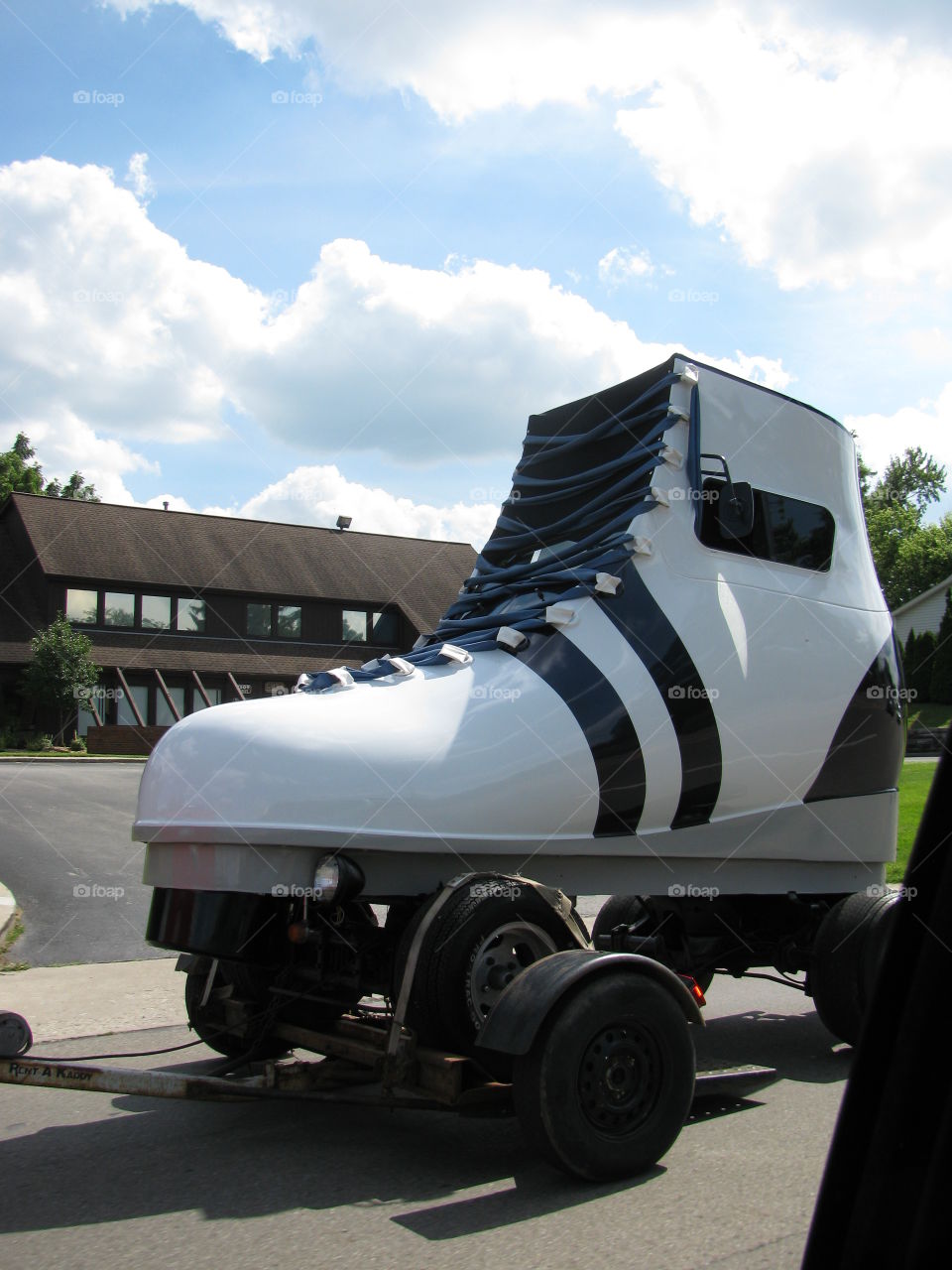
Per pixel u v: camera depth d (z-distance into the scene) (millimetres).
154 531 37531
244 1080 3967
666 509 4996
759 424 5496
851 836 5531
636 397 5395
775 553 5449
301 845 3850
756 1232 3316
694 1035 6105
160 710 35156
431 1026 3871
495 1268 3076
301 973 4523
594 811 4465
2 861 11922
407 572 40531
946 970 1858
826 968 5223
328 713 4121
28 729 33406
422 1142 4250
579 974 3650
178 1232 3340
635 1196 3619
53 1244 3258
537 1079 3592
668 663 4770
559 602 4758
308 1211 3506
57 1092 4996
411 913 4270
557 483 5570
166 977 7301
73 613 34750
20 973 7418
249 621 37094
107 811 16875
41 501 36750
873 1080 1882
